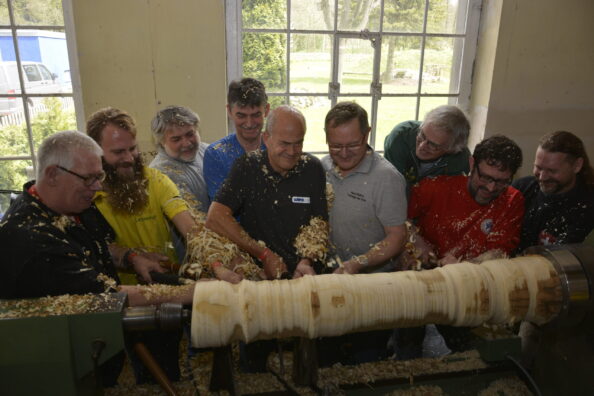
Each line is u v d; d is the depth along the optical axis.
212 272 1.49
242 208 1.57
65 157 1.16
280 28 2.80
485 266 1.13
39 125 2.68
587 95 3.06
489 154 1.51
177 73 2.62
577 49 2.95
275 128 1.41
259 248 1.49
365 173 1.61
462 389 1.18
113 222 1.64
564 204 1.67
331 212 1.67
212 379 1.11
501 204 1.68
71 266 1.13
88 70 2.52
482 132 3.06
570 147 1.58
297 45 2.86
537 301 1.08
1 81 2.55
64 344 0.96
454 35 3.01
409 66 3.04
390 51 2.98
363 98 3.06
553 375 1.17
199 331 0.98
